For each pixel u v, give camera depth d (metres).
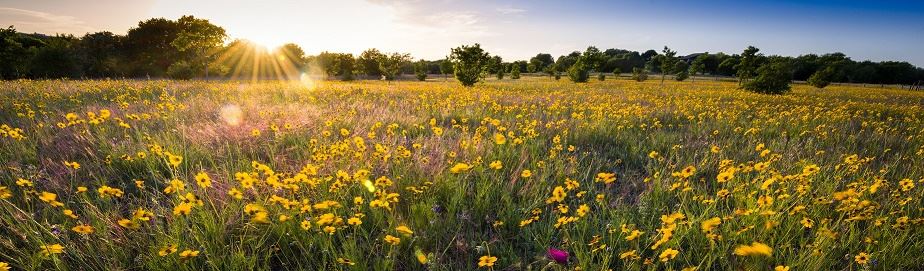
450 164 4.40
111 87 14.55
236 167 4.23
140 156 4.18
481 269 2.70
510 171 4.45
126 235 2.78
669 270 2.52
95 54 63.84
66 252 2.50
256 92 14.63
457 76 33.84
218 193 3.46
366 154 4.54
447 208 3.40
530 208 3.39
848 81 92.38
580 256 2.58
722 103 16.16
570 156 5.28
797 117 10.34
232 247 2.59
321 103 10.70
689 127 8.06
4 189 2.63
